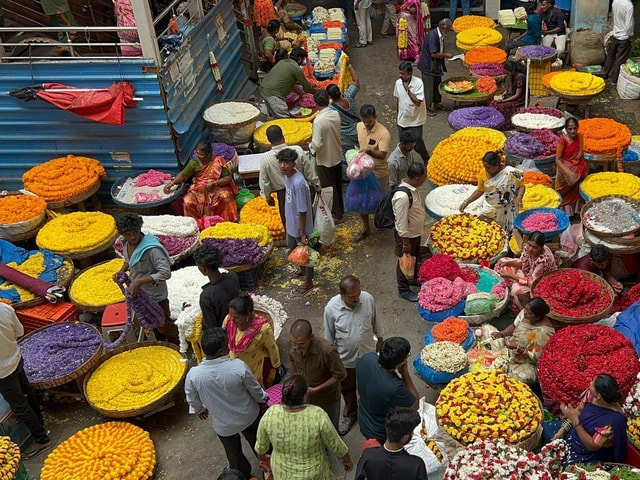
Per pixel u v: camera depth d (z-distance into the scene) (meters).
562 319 6.39
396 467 4.33
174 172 9.63
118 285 7.21
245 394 5.32
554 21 12.82
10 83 9.23
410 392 4.98
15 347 6.11
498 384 5.59
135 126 9.32
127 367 6.82
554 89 10.36
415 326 7.49
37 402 6.55
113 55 9.21
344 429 6.23
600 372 5.56
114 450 6.03
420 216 7.40
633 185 8.27
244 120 10.17
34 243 9.18
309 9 16.52
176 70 9.45
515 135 9.34
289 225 7.86
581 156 8.43
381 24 15.91
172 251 8.13
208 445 6.36
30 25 11.17
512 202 7.75
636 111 11.42
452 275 7.13
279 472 4.82
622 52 12.01
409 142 7.88
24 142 9.66
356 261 8.59
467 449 4.83
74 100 8.89
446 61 13.75
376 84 13.08
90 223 8.62
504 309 7.08
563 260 7.50
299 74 10.84
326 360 5.36
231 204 8.98
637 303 6.59
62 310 7.58
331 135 8.68
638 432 5.16
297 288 8.15
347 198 8.64
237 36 12.18
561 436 5.21
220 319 6.13
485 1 14.95
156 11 11.23
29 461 6.34
